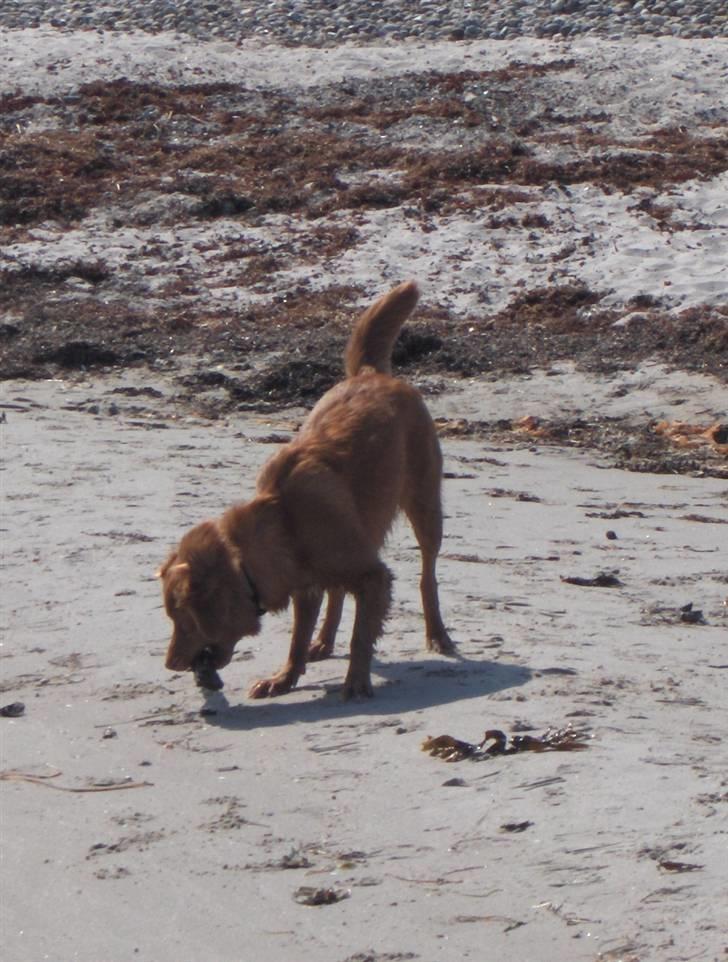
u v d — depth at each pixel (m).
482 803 6.73
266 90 34.44
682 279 24.70
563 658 9.35
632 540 13.41
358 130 32.09
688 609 10.64
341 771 7.36
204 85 34.53
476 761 7.29
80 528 12.84
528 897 5.80
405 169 30.06
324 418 9.34
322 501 8.71
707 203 27.91
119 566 11.62
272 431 19.66
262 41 39.06
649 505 15.44
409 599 10.98
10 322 24.39
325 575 8.79
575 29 38.88
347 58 36.19
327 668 9.55
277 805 6.97
